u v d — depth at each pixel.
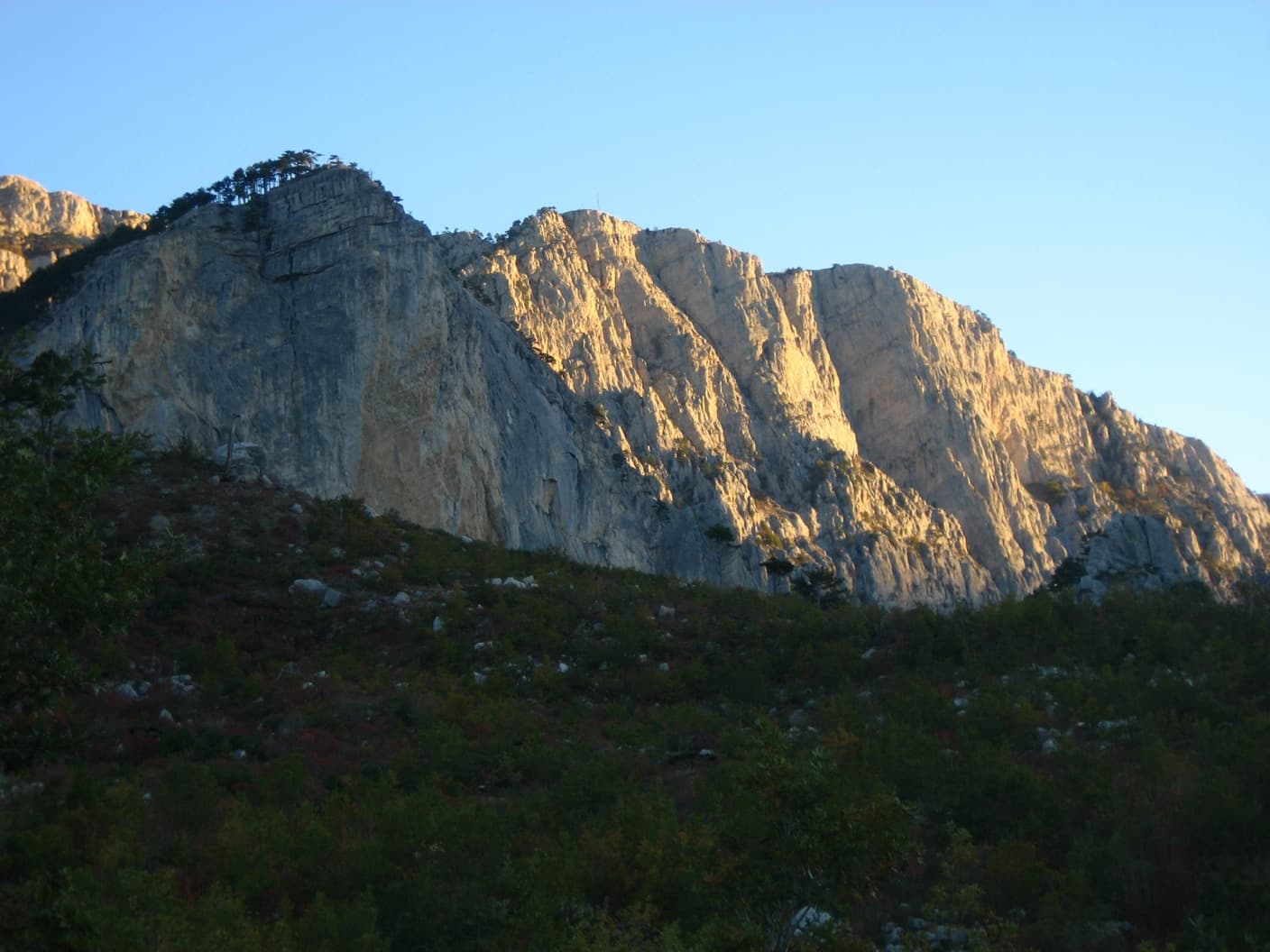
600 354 162.38
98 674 21.02
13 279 184.50
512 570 59.53
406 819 25.94
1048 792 28.20
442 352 104.12
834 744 34.00
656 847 24.72
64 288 106.75
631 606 55.56
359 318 102.06
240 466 64.31
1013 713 36.88
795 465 168.00
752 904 20.45
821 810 20.11
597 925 21.48
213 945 19.80
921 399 190.38
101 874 23.48
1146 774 29.41
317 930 21.06
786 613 57.06
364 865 24.09
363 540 58.47
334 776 33.81
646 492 135.38
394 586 54.22
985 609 53.12
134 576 21.03
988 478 184.88
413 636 49.78
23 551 19.58
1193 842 24.92
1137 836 25.28
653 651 49.94
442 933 21.81
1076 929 22.02
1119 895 23.56
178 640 46.53
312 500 63.56
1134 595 53.59
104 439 20.94
